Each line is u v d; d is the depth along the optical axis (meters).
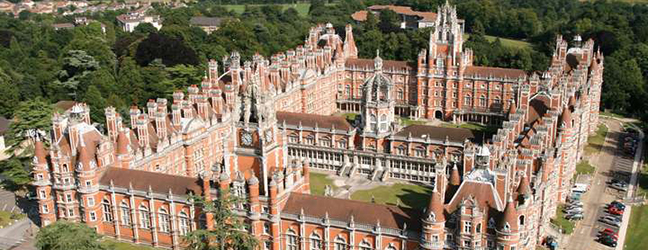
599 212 170.00
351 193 186.75
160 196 142.12
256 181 131.38
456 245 120.06
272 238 134.38
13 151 194.88
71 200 150.88
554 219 161.25
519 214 120.25
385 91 197.25
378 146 199.12
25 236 155.62
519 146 153.75
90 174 146.38
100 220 151.12
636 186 188.88
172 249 145.62
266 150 134.25
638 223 163.62
